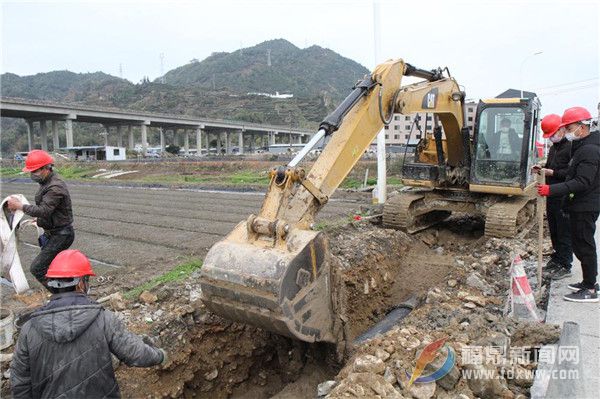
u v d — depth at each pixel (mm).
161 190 25594
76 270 3168
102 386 3180
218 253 4672
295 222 4852
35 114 61094
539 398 3727
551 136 6828
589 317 5180
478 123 9133
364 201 17562
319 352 5598
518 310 5457
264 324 4480
